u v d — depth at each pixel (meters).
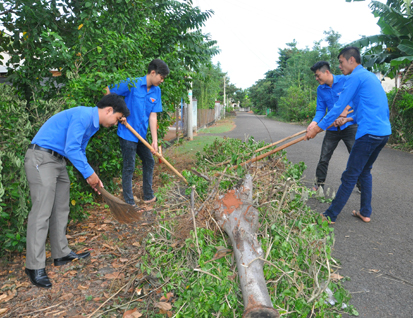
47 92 4.34
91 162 4.62
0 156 2.76
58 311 2.35
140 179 5.94
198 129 19.33
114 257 3.13
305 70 33.88
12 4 4.12
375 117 3.46
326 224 2.65
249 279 2.00
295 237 2.68
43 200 2.68
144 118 4.29
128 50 4.50
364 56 10.98
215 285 2.08
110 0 4.78
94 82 4.08
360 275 2.74
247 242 2.26
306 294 2.26
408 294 2.47
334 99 4.67
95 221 4.02
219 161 5.68
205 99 21.39
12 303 2.46
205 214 2.76
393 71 11.41
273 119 37.28
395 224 3.78
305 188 3.46
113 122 2.99
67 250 3.05
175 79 6.02
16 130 3.04
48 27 4.38
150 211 4.32
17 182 2.94
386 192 5.04
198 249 2.36
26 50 4.09
